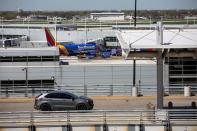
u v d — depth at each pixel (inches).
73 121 2341.3
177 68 3710.6
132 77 3769.7
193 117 2381.9
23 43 6318.9
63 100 2874.0
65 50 6939.0
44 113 2493.8
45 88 3666.3
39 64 3892.7
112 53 7313.0
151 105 2723.9
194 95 3516.2
